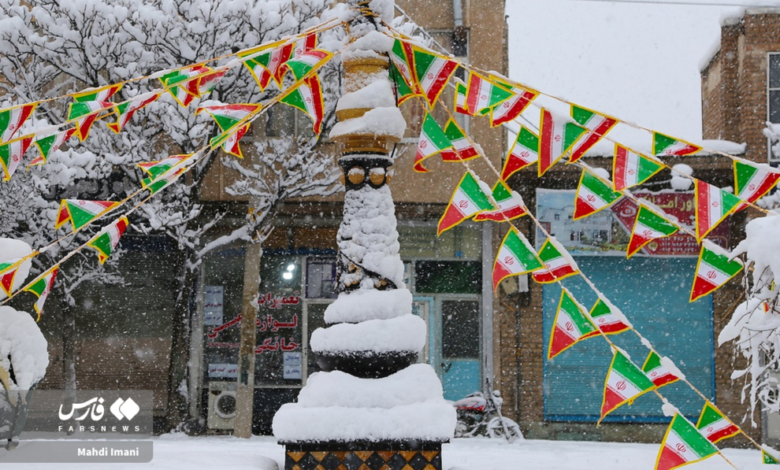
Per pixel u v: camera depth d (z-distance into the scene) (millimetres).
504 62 19328
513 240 4773
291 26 14898
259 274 16922
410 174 17359
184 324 16656
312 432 4723
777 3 17078
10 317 6773
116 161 14930
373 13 5391
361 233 5176
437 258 17750
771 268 6387
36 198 14898
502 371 17375
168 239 17500
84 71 15227
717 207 4617
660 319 17438
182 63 15102
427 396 4895
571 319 4676
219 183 17203
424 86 5152
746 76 17188
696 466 6426
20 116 5086
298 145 16406
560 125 4668
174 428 16531
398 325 4969
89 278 16281
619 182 4703
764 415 16641
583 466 7773
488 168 17234
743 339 7168
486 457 9664
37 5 15039
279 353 17344
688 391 17219
